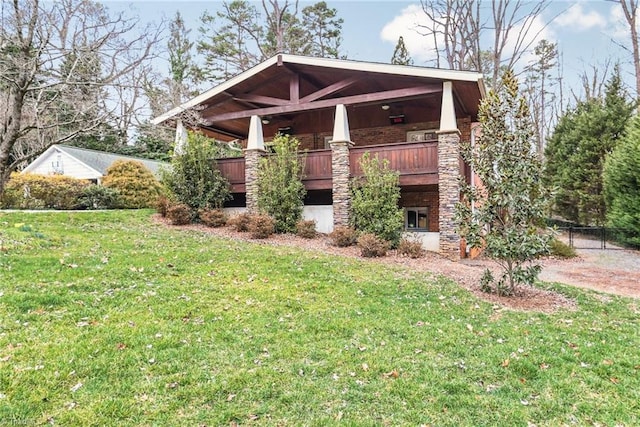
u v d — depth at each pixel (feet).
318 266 27.76
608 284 30.48
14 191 50.78
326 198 48.42
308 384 12.70
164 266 24.82
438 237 40.29
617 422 11.23
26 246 25.81
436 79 38.91
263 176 42.52
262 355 14.56
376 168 39.06
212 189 44.78
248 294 21.12
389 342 16.11
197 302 19.31
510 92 23.71
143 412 10.97
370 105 48.16
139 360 13.57
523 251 22.61
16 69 31.86
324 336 16.43
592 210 62.75
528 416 11.39
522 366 14.28
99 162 76.28
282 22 90.99
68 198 52.13
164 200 44.75
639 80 62.64
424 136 49.37
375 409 11.53
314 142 54.95
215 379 12.72
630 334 18.16
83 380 12.26
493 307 21.53
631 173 46.68
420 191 46.80
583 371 14.16
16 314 16.08
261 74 46.39
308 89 50.34
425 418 11.16
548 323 19.33
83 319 16.31
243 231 40.60
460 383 13.03
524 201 22.74
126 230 36.42
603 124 63.10
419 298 22.24
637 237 47.52
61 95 35.63
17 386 11.66
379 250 33.47
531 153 23.34
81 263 23.57
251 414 11.10
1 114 35.58
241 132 59.77
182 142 46.78
